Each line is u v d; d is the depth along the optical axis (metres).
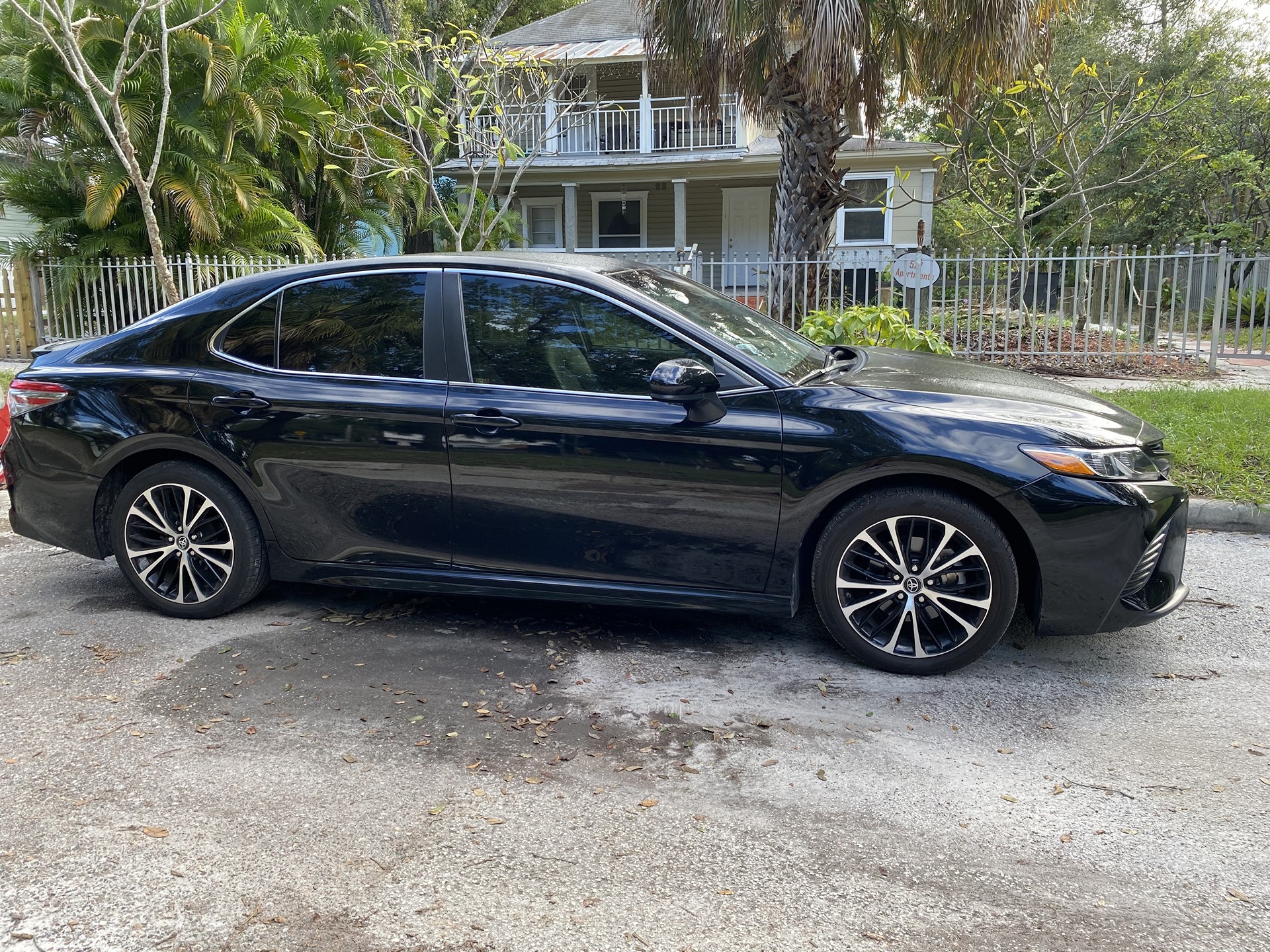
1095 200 26.28
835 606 3.69
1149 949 2.20
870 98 10.44
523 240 21.83
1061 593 3.50
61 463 4.27
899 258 11.55
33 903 2.35
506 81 13.60
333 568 4.10
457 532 3.90
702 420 3.57
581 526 3.77
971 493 3.56
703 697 3.52
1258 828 2.68
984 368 4.38
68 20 8.88
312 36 15.91
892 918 2.30
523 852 2.57
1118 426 3.68
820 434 3.55
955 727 3.29
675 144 23.44
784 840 2.63
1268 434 6.95
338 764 3.03
